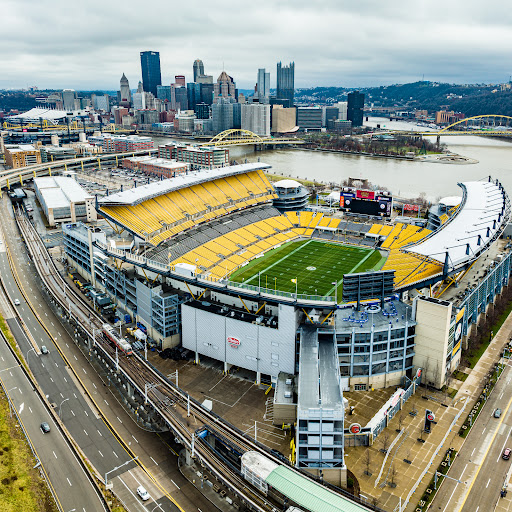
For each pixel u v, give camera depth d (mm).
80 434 138750
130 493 118938
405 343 158250
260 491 114438
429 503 115500
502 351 180250
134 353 170625
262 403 152375
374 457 130125
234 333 163375
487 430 140250
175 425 133625
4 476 120625
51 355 178875
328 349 152875
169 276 179750
